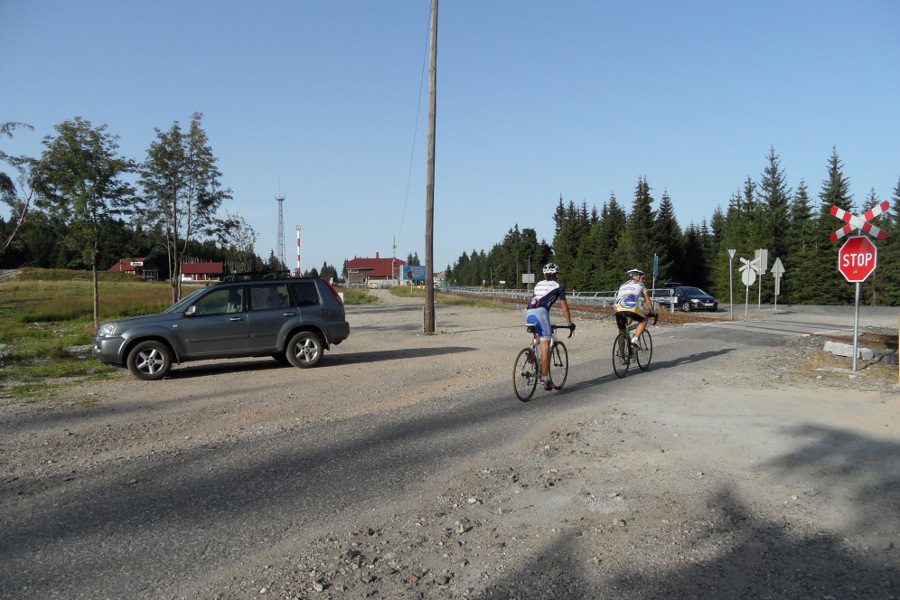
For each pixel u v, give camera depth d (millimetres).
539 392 9188
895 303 52094
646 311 10922
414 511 4527
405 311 34500
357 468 5559
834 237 10617
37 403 9000
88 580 3543
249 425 7344
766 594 3270
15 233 16047
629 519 4273
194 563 3742
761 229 57938
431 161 19719
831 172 56750
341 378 10906
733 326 20844
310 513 4512
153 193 22812
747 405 7828
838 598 3217
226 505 4691
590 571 3555
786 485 4863
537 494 4809
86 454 6156
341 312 12742
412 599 3287
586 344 15961
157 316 11586
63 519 4457
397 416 7711
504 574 3545
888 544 3807
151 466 5711
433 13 19500
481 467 5531
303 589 3410
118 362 11164
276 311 12188
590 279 78062
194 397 9336
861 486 4809
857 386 9039
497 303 42750
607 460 5602
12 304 34156
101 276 76125
